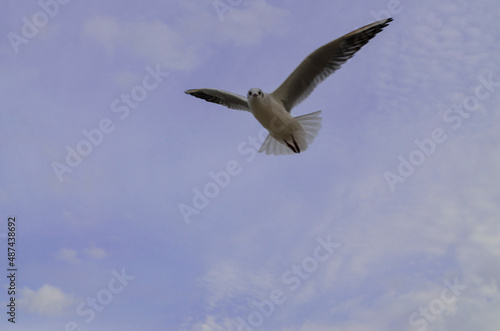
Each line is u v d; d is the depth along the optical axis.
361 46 7.95
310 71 8.18
